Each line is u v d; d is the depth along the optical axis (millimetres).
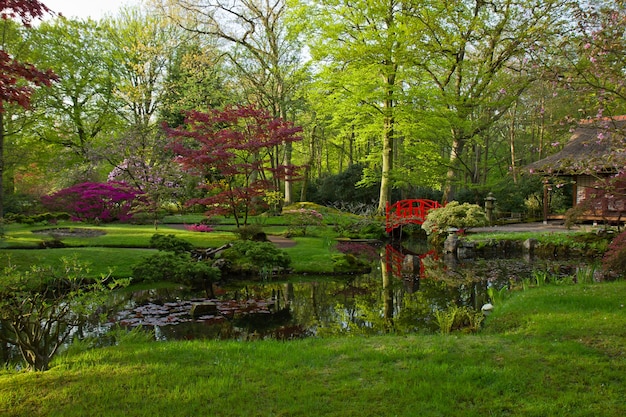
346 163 42594
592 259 13508
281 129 13461
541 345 4668
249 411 3279
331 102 20922
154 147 20984
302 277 11227
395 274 11875
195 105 24453
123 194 18766
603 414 3176
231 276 10969
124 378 3896
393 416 3184
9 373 4297
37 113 24531
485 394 3523
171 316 7609
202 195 24906
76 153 26094
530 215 25734
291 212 18203
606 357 4266
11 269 4902
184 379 3857
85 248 11539
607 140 8094
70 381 3867
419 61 19562
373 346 4836
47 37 25328
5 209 21078
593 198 11906
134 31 28219
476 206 17156
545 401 3396
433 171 20625
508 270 12211
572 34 7012
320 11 20438
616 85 6488
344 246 16031
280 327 7086
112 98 27984
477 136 20594
